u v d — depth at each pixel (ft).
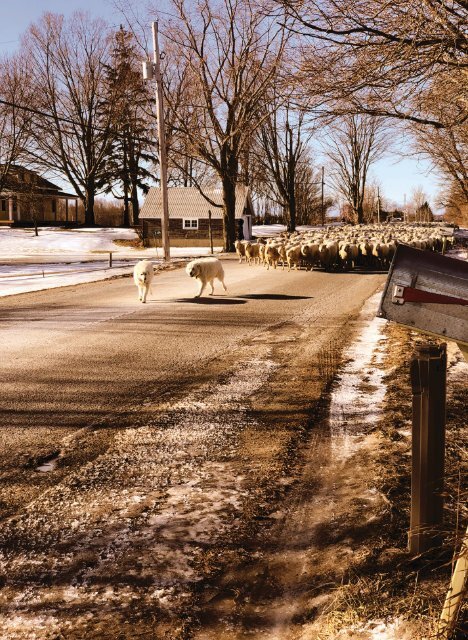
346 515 12.50
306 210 293.43
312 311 41.88
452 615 8.04
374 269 75.97
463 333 8.32
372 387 22.33
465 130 25.22
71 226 204.44
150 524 12.78
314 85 19.01
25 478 15.21
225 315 40.22
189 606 10.08
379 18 17.69
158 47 83.82
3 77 158.30
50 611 10.03
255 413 19.86
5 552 11.85
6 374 25.23
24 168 175.11
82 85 190.49
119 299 49.37
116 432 18.35
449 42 17.19
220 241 162.61
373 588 9.68
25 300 51.29
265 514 13.04
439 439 9.90
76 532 12.55
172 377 24.59
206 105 104.12
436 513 10.21
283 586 10.51
